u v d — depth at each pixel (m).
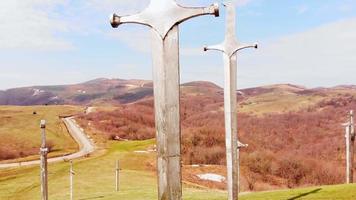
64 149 145.62
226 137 13.31
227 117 13.12
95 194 47.25
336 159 120.19
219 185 80.94
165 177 5.71
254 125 176.12
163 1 5.63
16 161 124.00
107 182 72.88
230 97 12.95
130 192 42.94
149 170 94.69
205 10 5.57
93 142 158.75
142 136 189.62
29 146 156.50
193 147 130.12
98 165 94.50
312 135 154.62
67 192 63.38
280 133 158.50
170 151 5.70
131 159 103.50
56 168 92.31
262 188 93.38
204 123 175.00
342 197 20.03
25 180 79.31
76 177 79.19
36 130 175.12
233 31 12.85
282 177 103.69
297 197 21.42
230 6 12.86
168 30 5.62
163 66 5.63
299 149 135.25
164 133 5.67
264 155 110.25
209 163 121.69
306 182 102.56
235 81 13.01
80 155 126.94
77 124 191.25
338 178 102.56
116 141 166.00
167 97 5.66
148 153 113.38
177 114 5.72
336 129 160.50
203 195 29.84
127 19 5.67
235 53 12.91
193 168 89.12
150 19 5.64
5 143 157.38
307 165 106.94
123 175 81.19
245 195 24.36
